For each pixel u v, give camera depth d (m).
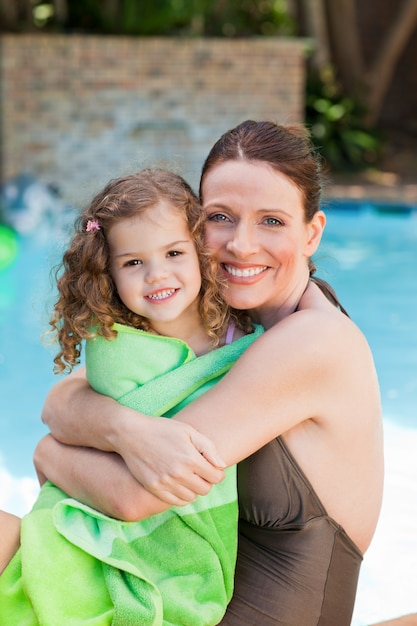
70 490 2.51
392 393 6.25
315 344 2.39
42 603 2.34
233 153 2.52
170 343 2.49
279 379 2.37
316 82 16.14
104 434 2.43
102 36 12.53
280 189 2.46
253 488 2.46
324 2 17.25
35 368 6.87
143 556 2.44
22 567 2.39
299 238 2.53
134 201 2.43
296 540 2.47
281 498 2.44
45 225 10.57
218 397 2.38
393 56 17.19
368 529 2.57
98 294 2.47
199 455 2.28
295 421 2.40
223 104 13.39
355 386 2.46
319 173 2.59
